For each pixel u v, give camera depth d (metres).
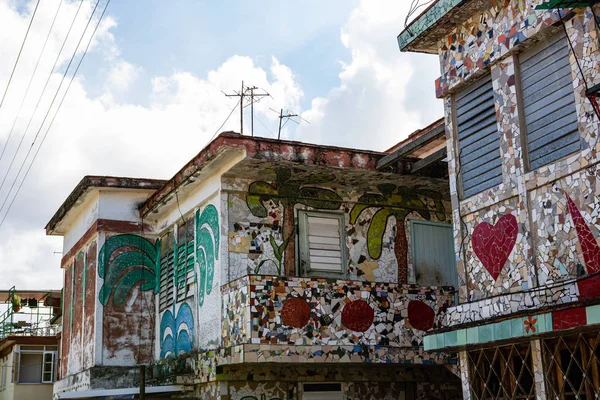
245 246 14.16
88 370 16.66
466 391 10.42
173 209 16.56
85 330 17.77
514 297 9.81
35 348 25.80
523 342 9.60
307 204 14.85
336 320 12.97
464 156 11.24
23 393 25.27
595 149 9.05
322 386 14.10
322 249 14.74
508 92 10.39
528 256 9.84
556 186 9.58
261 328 12.44
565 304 8.59
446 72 11.50
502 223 10.36
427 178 14.84
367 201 15.35
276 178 14.47
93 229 17.52
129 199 17.58
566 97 9.59
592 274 8.81
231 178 14.30
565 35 9.68
